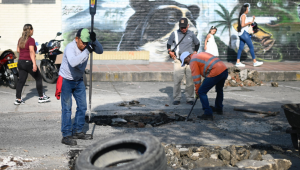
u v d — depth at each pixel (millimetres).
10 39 12562
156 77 10344
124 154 3182
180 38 7184
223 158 4035
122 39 13180
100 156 3121
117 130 5449
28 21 12586
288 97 8188
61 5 12672
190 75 7270
